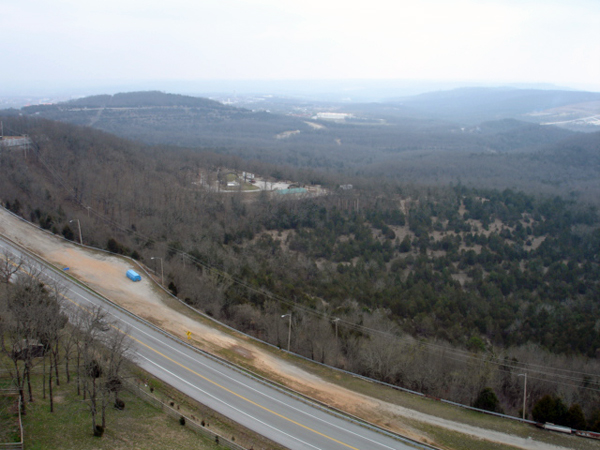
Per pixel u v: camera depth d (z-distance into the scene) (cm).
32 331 4497
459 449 4603
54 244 8819
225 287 7838
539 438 4859
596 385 6241
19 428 3928
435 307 8506
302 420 4869
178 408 4853
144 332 6325
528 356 6831
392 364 6062
